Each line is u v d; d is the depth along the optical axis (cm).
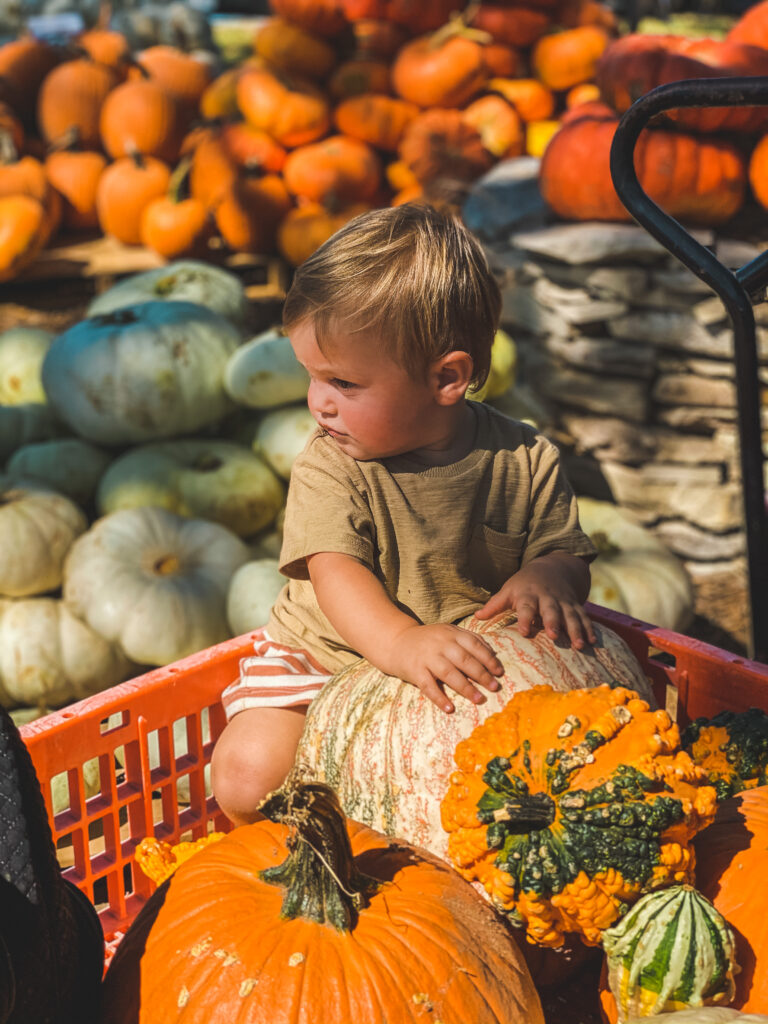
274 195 577
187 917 121
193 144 598
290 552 164
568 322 420
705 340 397
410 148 552
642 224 182
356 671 161
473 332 160
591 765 125
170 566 325
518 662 148
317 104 577
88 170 611
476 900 126
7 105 629
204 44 959
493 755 129
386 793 144
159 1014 115
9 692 315
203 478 352
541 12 575
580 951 143
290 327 158
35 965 107
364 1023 111
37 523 325
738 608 396
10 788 111
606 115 424
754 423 190
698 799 125
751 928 127
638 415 416
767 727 165
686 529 419
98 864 179
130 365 349
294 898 119
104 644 316
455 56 559
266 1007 112
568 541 176
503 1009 117
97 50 644
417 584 170
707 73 398
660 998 119
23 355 409
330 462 165
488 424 176
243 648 193
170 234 571
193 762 190
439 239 155
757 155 393
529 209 450
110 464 367
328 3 579
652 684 192
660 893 121
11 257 555
